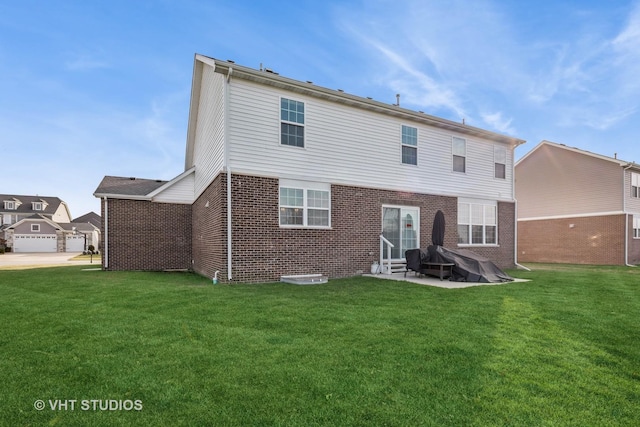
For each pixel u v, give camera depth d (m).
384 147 11.96
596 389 2.99
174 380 3.09
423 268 10.42
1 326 4.70
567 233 21.17
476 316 5.49
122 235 13.66
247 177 9.38
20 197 48.47
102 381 3.07
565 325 5.04
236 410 2.59
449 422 2.45
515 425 2.42
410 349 3.90
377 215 11.66
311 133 10.53
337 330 4.62
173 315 5.34
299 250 10.09
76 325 4.75
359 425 2.40
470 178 14.13
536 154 23.11
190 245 14.62
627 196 19.12
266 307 5.96
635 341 4.32
